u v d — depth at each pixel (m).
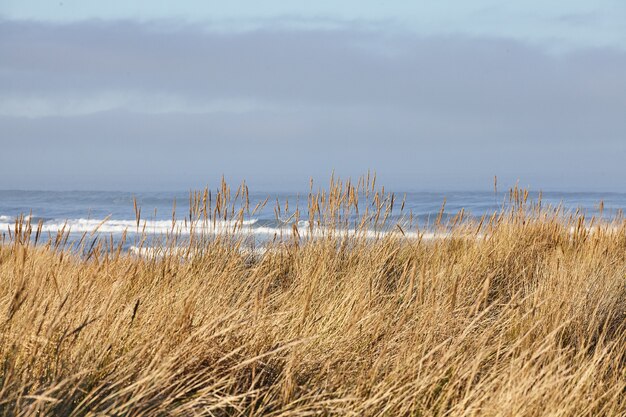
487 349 6.16
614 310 8.54
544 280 8.64
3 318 5.07
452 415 4.86
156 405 4.61
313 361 5.75
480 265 10.24
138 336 5.55
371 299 7.15
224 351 5.62
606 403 5.56
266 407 5.17
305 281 7.82
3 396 4.34
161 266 7.88
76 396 4.54
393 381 5.30
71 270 6.45
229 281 7.96
